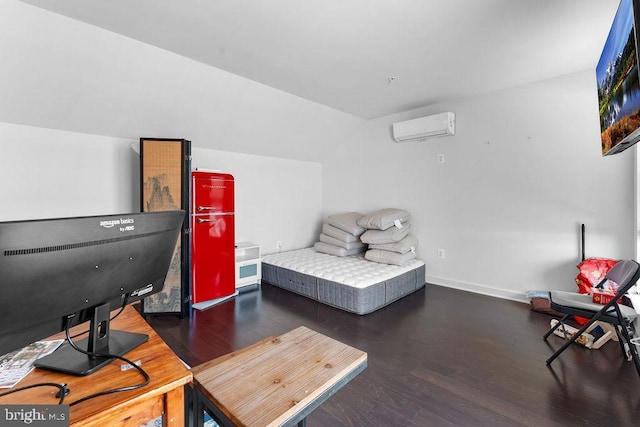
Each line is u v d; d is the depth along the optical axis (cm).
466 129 363
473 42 235
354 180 485
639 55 105
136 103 284
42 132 274
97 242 75
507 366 205
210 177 325
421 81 312
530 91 316
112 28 214
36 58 216
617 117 157
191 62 266
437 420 156
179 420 77
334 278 320
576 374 195
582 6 189
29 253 61
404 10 194
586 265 272
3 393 67
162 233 96
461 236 372
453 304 326
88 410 63
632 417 156
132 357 84
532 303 307
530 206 321
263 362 100
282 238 480
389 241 378
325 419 157
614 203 275
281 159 477
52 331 74
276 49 246
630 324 221
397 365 208
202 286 320
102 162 308
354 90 338
